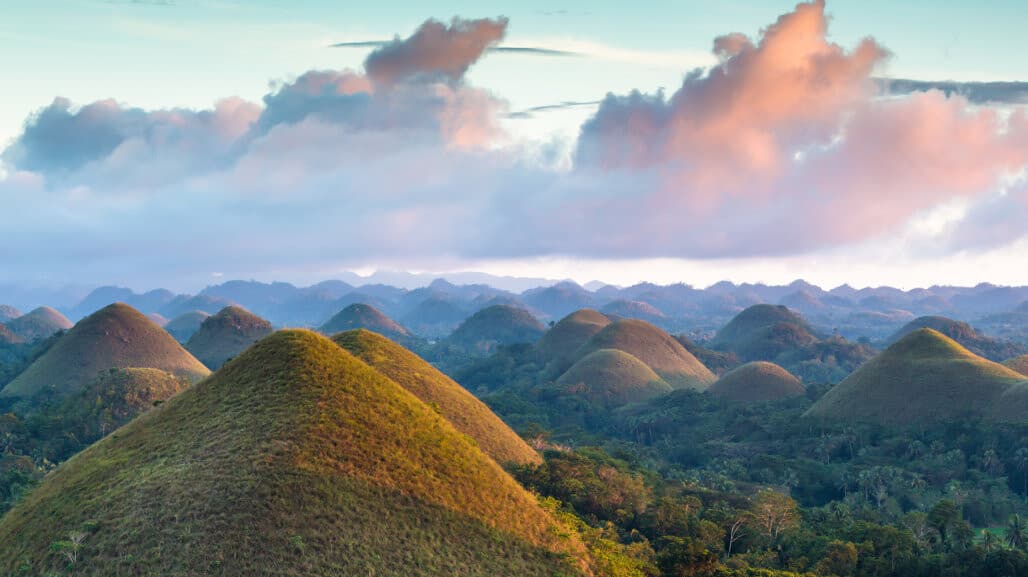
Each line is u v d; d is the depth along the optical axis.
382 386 78.94
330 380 74.88
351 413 71.31
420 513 64.06
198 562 53.53
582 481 114.12
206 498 58.62
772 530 112.88
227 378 76.75
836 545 96.94
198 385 78.75
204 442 66.62
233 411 70.50
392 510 62.81
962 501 140.00
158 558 54.00
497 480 74.19
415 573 57.88
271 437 65.44
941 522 112.81
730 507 122.62
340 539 57.91
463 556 62.03
